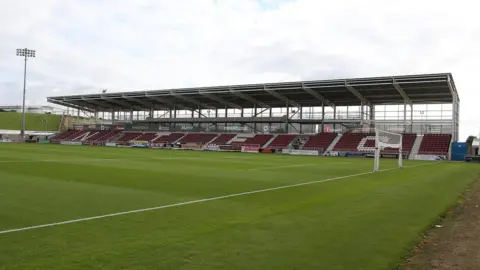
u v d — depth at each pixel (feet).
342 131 207.51
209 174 68.74
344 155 177.37
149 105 255.91
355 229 27.02
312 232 25.93
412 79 150.71
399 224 29.09
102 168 75.10
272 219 30.07
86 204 35.70
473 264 20.08
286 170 82.48
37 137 275.80
